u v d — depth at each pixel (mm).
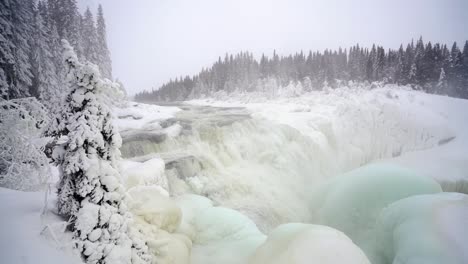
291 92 62000
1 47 18844
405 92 49906
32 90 25359
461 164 27844
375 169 15812
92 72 5012
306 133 28609
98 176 5184
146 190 9523
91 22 37594
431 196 10609
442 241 7879
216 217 10531
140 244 5957
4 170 6727
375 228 12711
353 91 54000
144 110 30625
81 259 4523
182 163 17875
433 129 36062
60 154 5082
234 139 25094
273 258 6945
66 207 5156
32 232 4387
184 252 7547
